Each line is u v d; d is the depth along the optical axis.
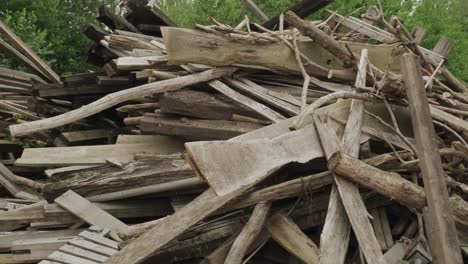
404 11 18.19
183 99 4.49
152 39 6.23
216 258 3.40
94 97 6.62
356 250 3.78
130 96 4.43
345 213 3.35
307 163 3.83
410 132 4.24
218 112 4.52
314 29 4.43
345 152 3.60
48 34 17.39
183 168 4.12
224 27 4.77
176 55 4.38
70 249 3.66
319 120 3.72
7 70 8.72
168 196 4.34
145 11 6.80
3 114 8.41
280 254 3.84
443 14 19.66
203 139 4.57
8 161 6.54
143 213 4.36
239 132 4.35
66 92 6.45
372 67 4.59
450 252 3.10
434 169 3.33
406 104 4.18
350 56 4.64
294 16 4.37
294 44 4.62
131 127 5.97
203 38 4.45
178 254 3.71
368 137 3.92
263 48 4.62
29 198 5.37
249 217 3.65
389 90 3.98
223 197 3.40
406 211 4.00
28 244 3.93
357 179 3.38
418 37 6.78
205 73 4.61
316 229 4.01
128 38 5.71
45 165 4.65
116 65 5.11
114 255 3.26
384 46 5.14
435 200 3.23
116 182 4.24
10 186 5.50
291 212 3.77
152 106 5.03
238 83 4.66
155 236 3.29
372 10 6.00
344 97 3.93
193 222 3.33
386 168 3.81
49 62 14.62
